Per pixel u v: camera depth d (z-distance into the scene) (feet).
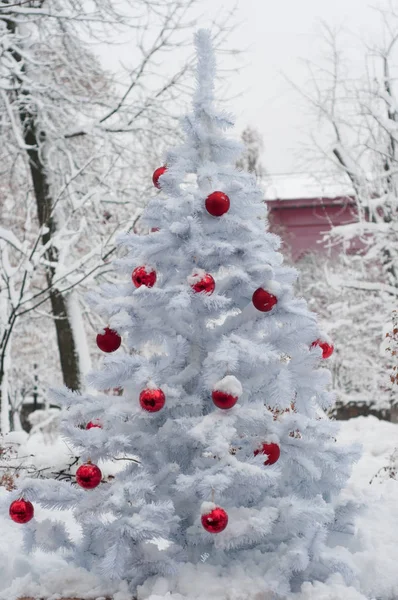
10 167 42.14
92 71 40.47
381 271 58.85
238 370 11.32
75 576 11.15
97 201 37.60
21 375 56.03
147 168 39.60
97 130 37.55
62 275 31.65
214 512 9.62
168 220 11.79
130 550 10.57
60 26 37.86
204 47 12.28
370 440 33.76
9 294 30.12
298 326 11.40
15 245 30.40
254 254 11.29
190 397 11.23
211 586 10.19
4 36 33.58
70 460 19.79
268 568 10.67
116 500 9.95
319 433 11.03
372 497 15.98
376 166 53.01
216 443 10.17
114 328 11.07
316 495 11.77
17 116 38.58
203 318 11.71
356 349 54.44
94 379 11.14
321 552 10.83
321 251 79.10
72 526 16.83
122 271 11.81
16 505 10.71
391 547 12.75
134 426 11.35
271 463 11.13
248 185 12.24
